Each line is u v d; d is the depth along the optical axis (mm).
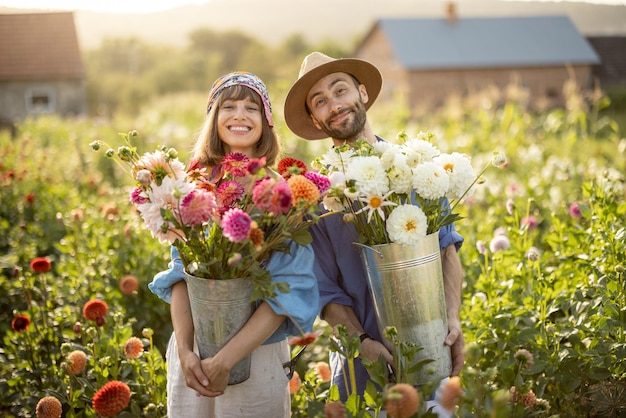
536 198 5398
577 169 6363
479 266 3729
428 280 2221
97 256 4340
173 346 2492
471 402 1899
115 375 2898
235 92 2527
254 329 2172
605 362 2670
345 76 2709
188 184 2105
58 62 29688
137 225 4609
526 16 41531
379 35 41125
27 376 3186
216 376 2166
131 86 71125
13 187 6602
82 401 2787
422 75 37719
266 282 2074
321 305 2506
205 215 2014
